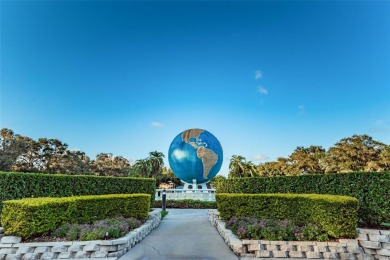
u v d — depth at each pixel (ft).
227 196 33.24
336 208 22.70
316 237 22.77
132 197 33.88
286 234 23.07
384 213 24.47
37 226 22.63
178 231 33.50
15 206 22.84
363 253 21.36
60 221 24.91
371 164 115.55
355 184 26.78
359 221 25.52
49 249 21.17
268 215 29.37
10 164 104.58
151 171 150.41
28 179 29.12
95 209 28.94
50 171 139.23
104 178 39.06
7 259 20.61
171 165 84.79
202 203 68.33
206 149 81.76
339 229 22.30
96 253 21.26
